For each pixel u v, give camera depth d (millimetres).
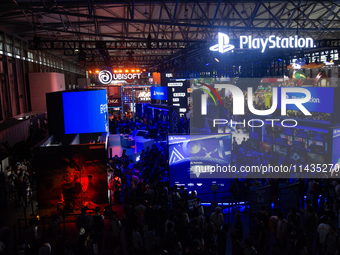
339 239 7039
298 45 17422
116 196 12578
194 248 6406
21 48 30703
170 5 20203
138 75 36781
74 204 12031
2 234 8250
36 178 12281
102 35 20328
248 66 36125
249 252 6668
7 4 15086
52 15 22172
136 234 7754
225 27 17359
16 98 29094
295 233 7844
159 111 36000
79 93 18828
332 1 18641
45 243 7043
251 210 9625
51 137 17328
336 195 10711
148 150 18672
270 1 18297
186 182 12547
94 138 19344
